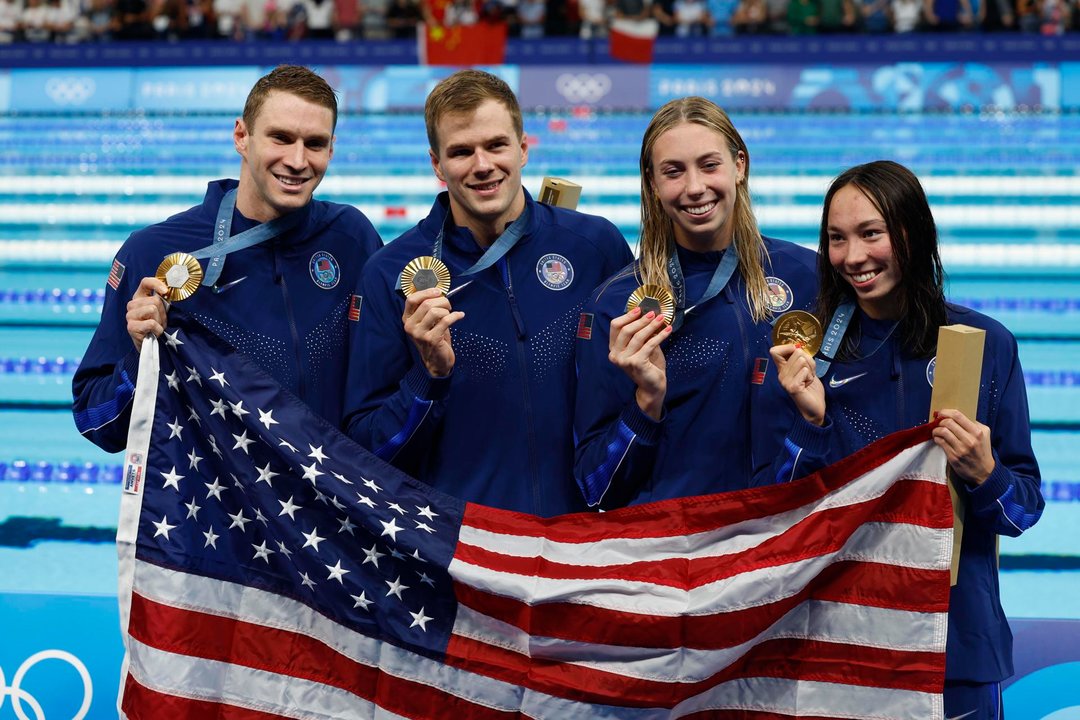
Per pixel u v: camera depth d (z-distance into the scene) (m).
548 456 3.78
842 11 15.62
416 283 3.54
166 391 3.66
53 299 10.25
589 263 3.93
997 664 3.44
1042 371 8.48
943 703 3.46
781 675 3.54
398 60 16.05
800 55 15.51
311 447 3.62
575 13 16.44
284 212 3.90
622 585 3.53
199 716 3.57
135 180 13.86
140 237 3.94
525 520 3.64
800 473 3.48
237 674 3.62
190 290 3.59
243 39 16.53
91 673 4.39
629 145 14.77
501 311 3.80
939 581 3.39
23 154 14.94
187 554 3.63
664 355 3.72
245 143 3.87
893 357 3.51
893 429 3.50
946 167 13.70
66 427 7.55
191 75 16.22
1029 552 5.79
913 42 15.36
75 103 16.45
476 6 16.19
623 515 3.62
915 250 3.40
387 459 3.66
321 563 3.63
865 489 3.43
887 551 3.45
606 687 3.53
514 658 3.57
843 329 3.56
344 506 3.56
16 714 4.44
